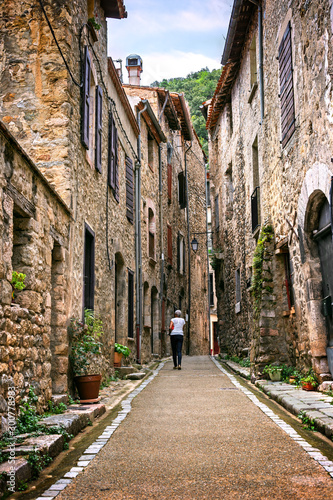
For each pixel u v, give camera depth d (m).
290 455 4.32
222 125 18.59
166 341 19.94
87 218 8.85
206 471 3.93
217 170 20.12
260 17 11.39
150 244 17.27
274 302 10.02
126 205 13.33
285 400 6.68
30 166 5.64
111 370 10.68
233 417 6.08
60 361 6.84
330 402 6.30
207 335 29.97
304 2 7.70
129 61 20.69
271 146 10.54
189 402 7.33
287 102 8.94
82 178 8.49
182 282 23.75
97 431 5.55
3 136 4.82
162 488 3.57
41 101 7.71
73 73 8.08
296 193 8.55
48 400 6.01
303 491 3.41
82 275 8.30
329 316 7.63
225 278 18.22
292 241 8.96
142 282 14.55
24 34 7.89
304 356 8.54
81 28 8.64
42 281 6.18
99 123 9.75
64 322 7.02
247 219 13.78
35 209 5.89
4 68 7.82
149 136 17.81
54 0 7.95
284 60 9.06
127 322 12.84
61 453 4.60
